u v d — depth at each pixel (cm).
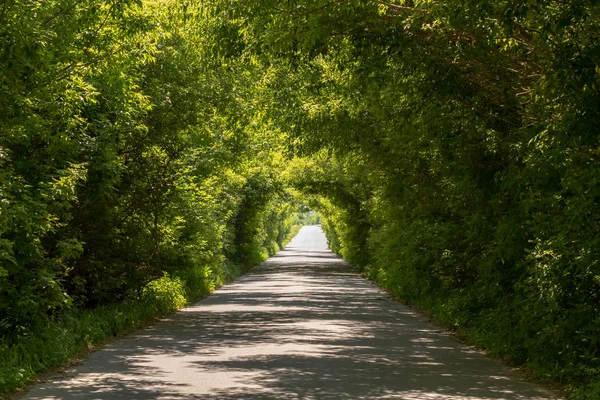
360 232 6028
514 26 1128
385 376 1402
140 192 2442
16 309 1505
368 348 1797
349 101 2400
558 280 1350
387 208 3353
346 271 6281
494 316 1869
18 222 1462
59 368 1470
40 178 1630
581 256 1277
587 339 1304
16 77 1266
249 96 2784
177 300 2953
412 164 2625
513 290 1888
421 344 1886
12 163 1579
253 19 1507
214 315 2645
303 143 2711
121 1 1409
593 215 1207
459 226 2447
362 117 2598
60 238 1909
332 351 1736
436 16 1276
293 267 7031
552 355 1427
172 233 2781
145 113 2302
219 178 4106
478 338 1861
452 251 2480
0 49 1215
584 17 1038
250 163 4300
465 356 1686
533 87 1267
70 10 1356
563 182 1230
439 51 1516
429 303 2792
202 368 1478
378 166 2942
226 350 1741
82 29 1477
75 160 1825
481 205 1952
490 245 1909
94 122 1861
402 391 1252
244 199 6081
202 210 3425
